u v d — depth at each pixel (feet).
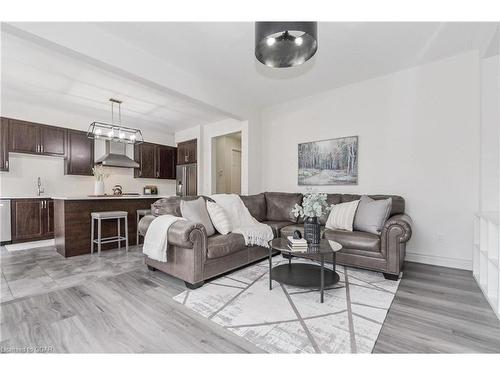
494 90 8.84
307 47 6.58
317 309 6.51
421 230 10.42
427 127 10.31
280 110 15.16
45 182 16.16
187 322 5.92
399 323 5.82
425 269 9.53
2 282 8.43
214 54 9.58
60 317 6.15
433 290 7.63
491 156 8.87
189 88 11.09
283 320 5.99
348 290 7.67
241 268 9.85
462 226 9.56
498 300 6.12
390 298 7.11
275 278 7.77
